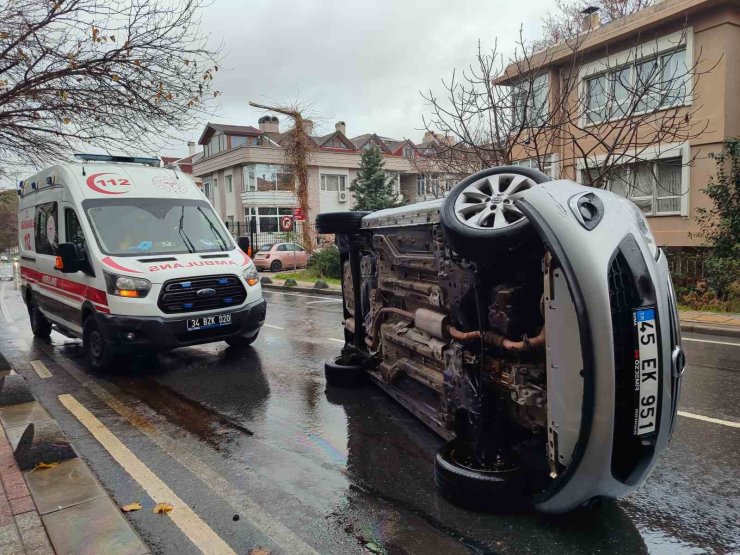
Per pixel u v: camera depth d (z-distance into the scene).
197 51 8.03
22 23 7.14
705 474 3.96
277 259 28.14
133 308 6.72
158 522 3.45
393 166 43.50
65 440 4.39
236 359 7.99
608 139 16.62
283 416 5.43
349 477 4.05
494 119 11.48
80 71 7.51
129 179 8.17
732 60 14.68
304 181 24.14
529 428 3.32
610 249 2.73
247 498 3.76
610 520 3.34
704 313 11.07
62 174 8.16
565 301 2.78
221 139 43.47
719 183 13.21
